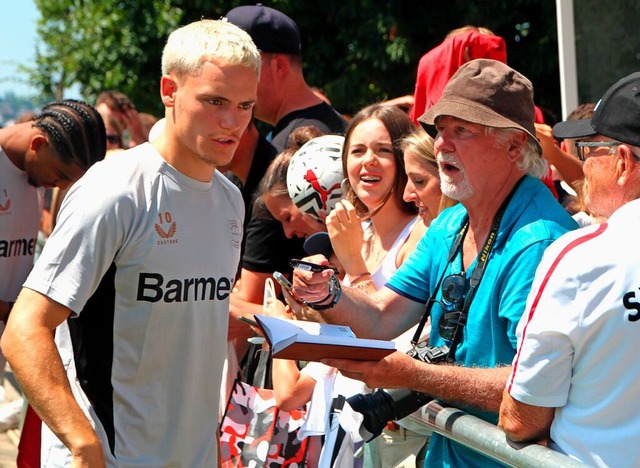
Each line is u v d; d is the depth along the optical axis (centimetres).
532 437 221
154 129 376
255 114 473
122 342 255
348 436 313
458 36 433
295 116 458
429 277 279
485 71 258
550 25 1074
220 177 273
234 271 273
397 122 343
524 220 247
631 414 208
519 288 240
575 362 213
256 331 345
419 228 333
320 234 343
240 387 344
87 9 1575
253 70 252
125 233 249
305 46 1308
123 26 1448
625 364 206
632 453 207
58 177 399
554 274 211
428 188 322
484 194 256
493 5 1104
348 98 1235
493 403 240
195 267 258
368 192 342
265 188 383
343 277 349
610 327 205
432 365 245
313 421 328
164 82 256
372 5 1177
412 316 282
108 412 256
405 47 1147
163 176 254
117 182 249
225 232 268
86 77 1531
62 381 240
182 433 263
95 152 396
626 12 513
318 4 1266
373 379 244
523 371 216
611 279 205
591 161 225
